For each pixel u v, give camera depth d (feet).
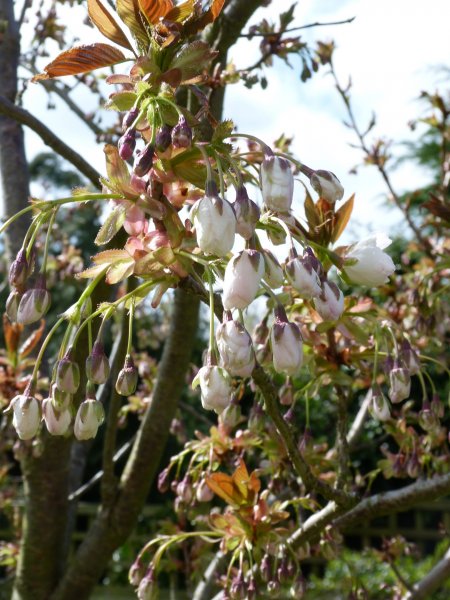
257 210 1.03
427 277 1.97
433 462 1.94
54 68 1.14
